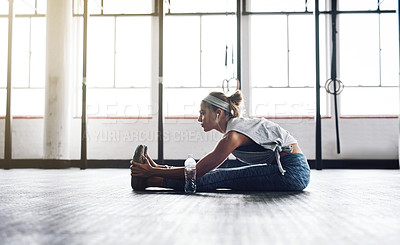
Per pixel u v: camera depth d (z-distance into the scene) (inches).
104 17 368.5
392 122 348.5
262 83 363.6
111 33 368.8
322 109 360.2
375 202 96.0
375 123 349.1
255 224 63.8
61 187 145.9
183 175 120.2
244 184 118.2
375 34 358.9
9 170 309.4
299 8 366.6
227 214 74.7
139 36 368.2
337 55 359.3
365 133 349.7
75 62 371.6
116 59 367.6
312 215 73.7
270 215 73.5
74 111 368.8
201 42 367.6
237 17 311.4
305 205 88.7
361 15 359.6
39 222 65.8
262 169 117.6
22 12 372.8
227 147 112.4
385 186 151.4
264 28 365.1
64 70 337.1
